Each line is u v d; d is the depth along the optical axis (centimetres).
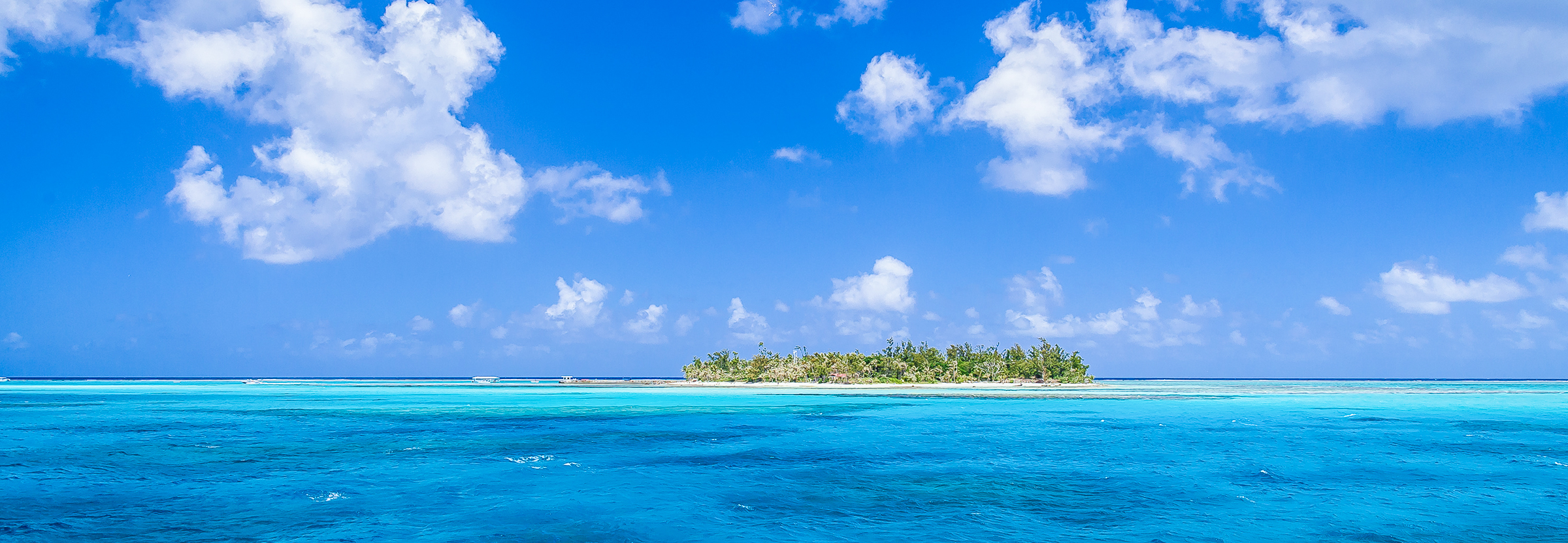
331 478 3195
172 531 2320
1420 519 2522
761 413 7100
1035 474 3359
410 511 2595
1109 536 2322
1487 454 3966
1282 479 3234
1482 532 2358
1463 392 13800
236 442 4469
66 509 2603
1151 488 3042
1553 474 3350
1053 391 14038
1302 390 15162
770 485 3081
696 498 2831
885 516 2581
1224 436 4878
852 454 4000
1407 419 6347
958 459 3809
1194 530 2392
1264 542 2255
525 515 2547
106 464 3581
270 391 14488
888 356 18838
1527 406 8400
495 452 4062
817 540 2284
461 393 13238
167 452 3997
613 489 2978
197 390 14988
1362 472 3397
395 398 10831
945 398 10538
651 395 12081
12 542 2203
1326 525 2441
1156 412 7262
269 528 2361
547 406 8200
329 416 6719
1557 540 2259
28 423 5791
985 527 2428
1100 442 4541
